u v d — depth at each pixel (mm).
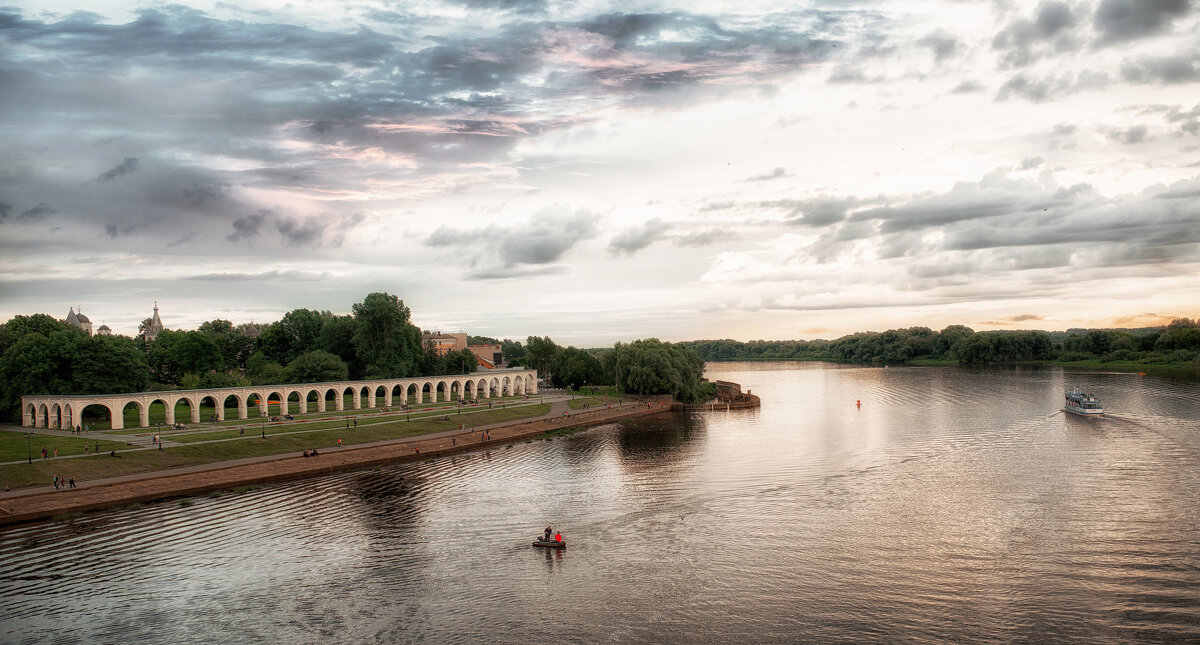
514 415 192125
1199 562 69312
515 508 95625
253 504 99062
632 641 56938
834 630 57906
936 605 61844
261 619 61750
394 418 172625
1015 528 81125
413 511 94875
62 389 163375
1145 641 54812
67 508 92562
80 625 60844
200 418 171125
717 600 64125
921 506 91188
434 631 59281
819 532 81812
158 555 77562
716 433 164125
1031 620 58594
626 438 160250
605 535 82875
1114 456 118500
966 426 159625
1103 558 71125
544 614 62031
